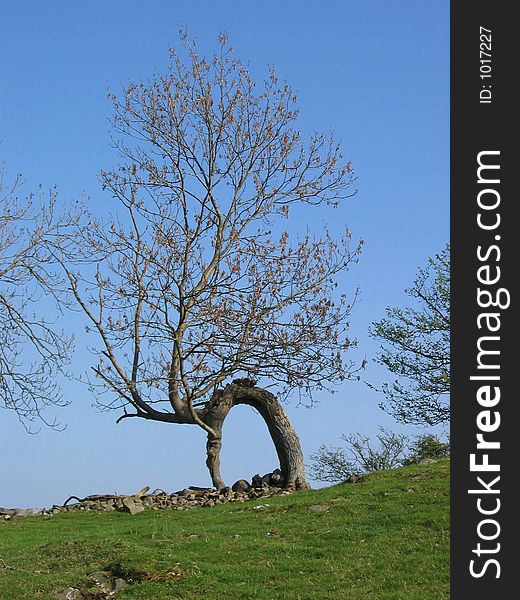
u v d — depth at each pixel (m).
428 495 16.38
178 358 23.92
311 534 14.90
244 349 23.83
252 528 15.76
